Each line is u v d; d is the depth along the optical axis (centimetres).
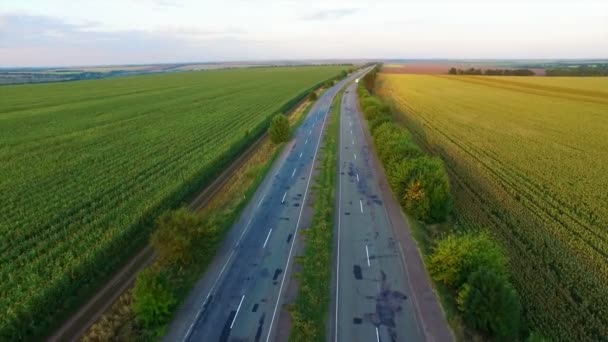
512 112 8162
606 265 2484
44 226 2870
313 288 2292
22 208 3145
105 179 3797
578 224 3033
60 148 4950
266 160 4844
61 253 2539
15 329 1923
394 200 3516
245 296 2236
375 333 1966
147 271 2102
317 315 2083
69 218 2991
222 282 2358
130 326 2016
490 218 3175
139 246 2836
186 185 3712
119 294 2352
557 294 2231
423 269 2472
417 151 3788
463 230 2970
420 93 11562
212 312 2114
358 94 10244
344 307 2150
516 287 2284
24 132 5934
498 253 2217
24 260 2470
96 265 2466
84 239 2677
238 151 5169
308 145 5444
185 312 2112
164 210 3250
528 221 3105
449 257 2227
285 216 3219
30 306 2034
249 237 2881
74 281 2303
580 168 4347
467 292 1958
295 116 8012
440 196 2975
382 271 2461
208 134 5744
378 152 4775
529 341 1855
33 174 3944
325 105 9069
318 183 3950
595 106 8881
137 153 4703
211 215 3139
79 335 2034
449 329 1980
